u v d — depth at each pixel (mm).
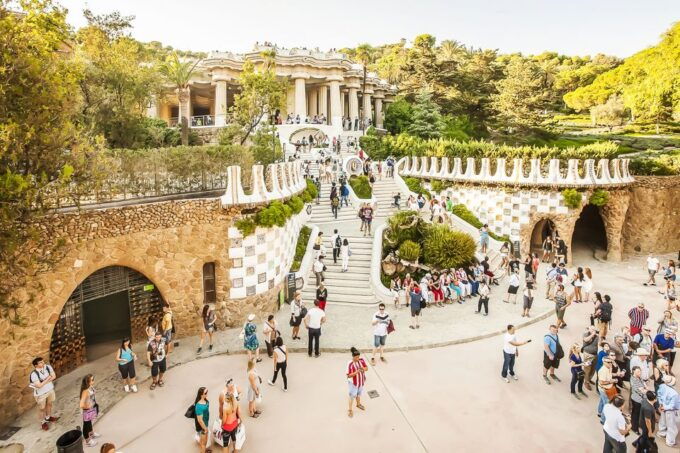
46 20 12148
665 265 29203
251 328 14914
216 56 47875
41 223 12945
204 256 17250
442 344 16328
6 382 12117
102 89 26781
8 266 11422
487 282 20781
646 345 13172
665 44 55812
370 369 14531
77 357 14883
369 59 96562
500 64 68250
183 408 12344
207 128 41312
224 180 20672
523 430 11203
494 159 32719
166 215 16312
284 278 20641
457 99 58281
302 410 12109
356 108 58406
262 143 31578
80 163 12789
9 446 10625
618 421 9281
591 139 57312
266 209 18500
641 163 34094
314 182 32344
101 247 14688
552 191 28547
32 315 12852
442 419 11680
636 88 58406
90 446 10633
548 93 57062
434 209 28328
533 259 22719
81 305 14992
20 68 11055
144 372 14352
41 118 11320
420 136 53125
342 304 20609
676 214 33281
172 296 16719
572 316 19547
